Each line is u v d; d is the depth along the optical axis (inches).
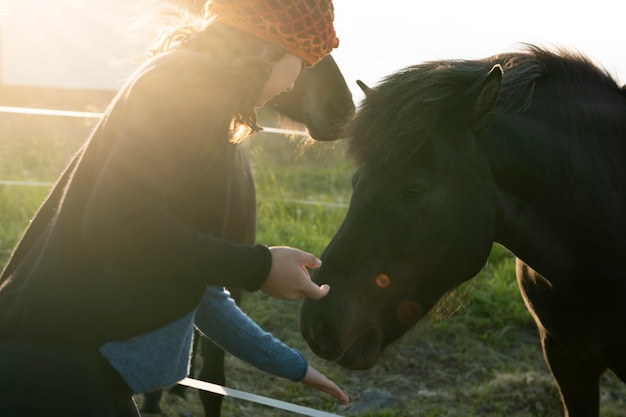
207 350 138.3
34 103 414.3
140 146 55.0
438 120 82.1
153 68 57.8
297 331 182.4
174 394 156.9
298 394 160.2
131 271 58.6
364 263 81.1
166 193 55.8
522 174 85.5
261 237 219.8
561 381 100.4
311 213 253.6
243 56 59.9
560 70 92.1
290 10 59.2
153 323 59.6
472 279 94.7
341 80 149.0
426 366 171.0
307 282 61.0
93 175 58.5
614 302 89.7
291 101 151.2
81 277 58.5
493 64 88.7
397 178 80.7
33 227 63.4
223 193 62.0
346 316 80.0
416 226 80.8
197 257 56.4
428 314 89.2
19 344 57.8
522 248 89.0
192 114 56.7
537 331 185.8
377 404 154.3
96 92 435.8
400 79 83.3
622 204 90.5
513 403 154.3
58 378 57.1
